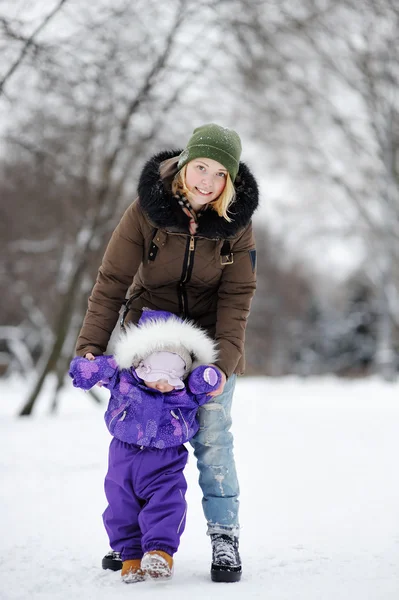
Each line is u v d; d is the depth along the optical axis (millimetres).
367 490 5852
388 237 24734
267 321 51969
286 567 3842
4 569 3791
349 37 20609
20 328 29562
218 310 4031
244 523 4887
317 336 46719
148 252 3885
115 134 13312
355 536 4473
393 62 21156
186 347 3738
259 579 3619
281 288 51906
